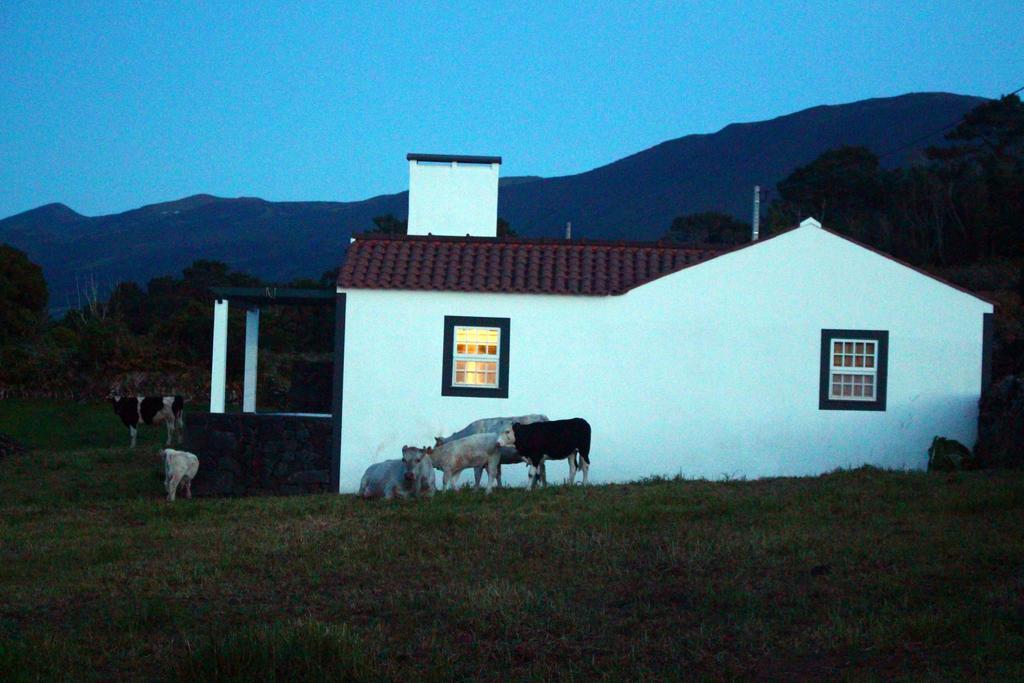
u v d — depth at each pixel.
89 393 40.41
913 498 13.74
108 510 15.93
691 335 18.69
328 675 7.38
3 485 19.84
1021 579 9.34
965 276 44.22
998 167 58.34
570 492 15.38
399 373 18.59
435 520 13.05
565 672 7.57
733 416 18.62
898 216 60.72
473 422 17.78
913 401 18.62
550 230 169.88
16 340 49.56
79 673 7.73
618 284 18.89
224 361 19.61
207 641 8.13
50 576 10.95
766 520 12.62
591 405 18.66
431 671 7.56
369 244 20.08
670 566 10.49
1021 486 13.77
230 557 11.49
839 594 9.34
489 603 9.12
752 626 8.47
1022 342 21.72
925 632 8.00
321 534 12.60
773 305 18.69
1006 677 6.99
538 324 18.67
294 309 49.38
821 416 18.61
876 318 18.70
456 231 23.84
